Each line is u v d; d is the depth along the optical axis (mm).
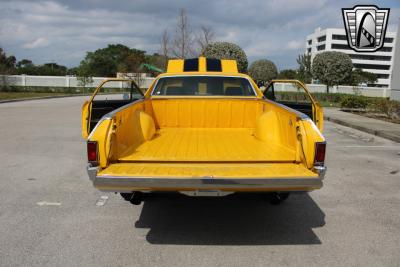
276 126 4898
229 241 4066
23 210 4828
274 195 4273
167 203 5195
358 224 4543
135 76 37344
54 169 6789
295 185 3531
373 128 12062
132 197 4180
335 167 7258
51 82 37500
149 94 6098
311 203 5258
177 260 3633
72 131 10992
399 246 3973
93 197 5348
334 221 4629
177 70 6695
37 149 8453
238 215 4812
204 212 4902
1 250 3770
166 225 4465
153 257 3686
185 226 4449
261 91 6238
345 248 3920
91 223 4465
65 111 16828
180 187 3506
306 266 3547
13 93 30938
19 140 9516
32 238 4039
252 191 3605
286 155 4176
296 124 4027
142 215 4742
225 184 3494
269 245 3980
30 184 5906
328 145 9672
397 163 7672
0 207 4922
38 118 14062
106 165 3705
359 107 18203
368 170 7062
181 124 6082
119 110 4086
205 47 25344
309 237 4180
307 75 46312
